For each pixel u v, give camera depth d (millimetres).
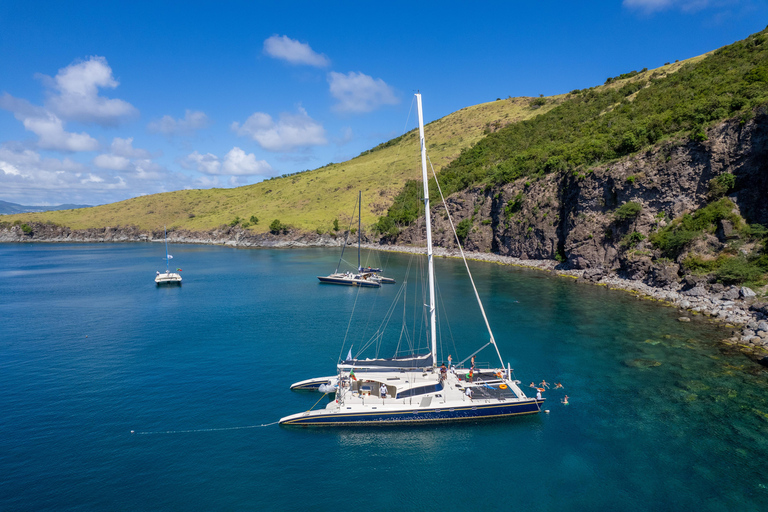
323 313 66500
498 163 160750
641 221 80125
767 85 72875
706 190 72188
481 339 51312
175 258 158250
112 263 141875
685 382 37656
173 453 28328
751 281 59500
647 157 81000
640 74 182500
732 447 28219
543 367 42000
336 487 25219
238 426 31797
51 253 181375
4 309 70500
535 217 114750
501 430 31234
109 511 23000
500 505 23688
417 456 28281
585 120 154375
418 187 189375
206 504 23656
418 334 54156
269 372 41969
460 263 127688
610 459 27484
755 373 39125
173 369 42656
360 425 31812
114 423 32094
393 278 101062
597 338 50250
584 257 92125
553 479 25828
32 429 31156
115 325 59562
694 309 60156
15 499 23781
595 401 34875
